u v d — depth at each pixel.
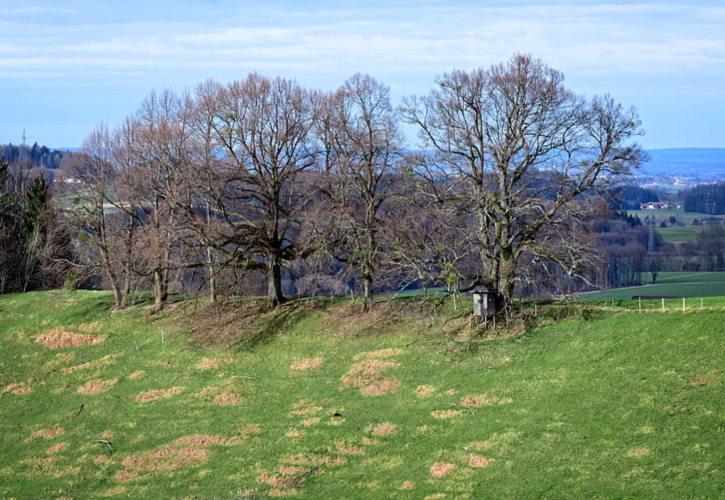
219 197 70.75
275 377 60.59
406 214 66.50
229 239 68.44
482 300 60.53
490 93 61.84
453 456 44.31
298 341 66.19
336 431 50.09
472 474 41.91
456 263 64.19
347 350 62.94
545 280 60.12
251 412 55.16
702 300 58.09
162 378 63.47
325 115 70.38
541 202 61.19
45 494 46.69
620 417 43.94
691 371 46.22
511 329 59.97
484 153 62.88
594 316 58.16
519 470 41.25
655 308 57.38
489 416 48.25
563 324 58.38
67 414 59.66
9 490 47.78
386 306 69.31
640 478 37.81
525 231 61.75
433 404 51.59
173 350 68.38
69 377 66.81
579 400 47.16
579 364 51.59
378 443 47.66
